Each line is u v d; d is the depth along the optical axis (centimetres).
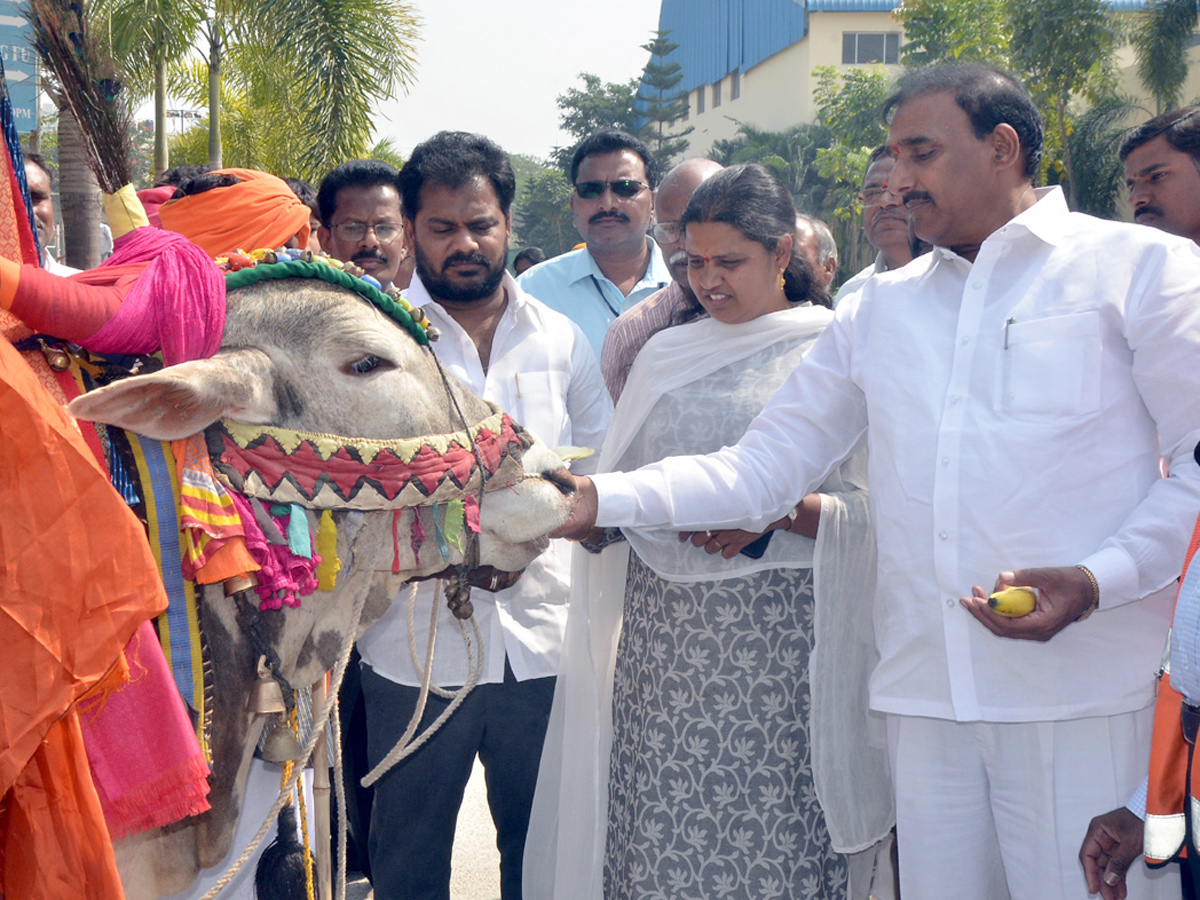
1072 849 231
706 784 273
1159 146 388
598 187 452
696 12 6825
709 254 281
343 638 212
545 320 328
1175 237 230
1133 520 221
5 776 157
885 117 259
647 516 260
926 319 248
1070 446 226
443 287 312
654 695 279
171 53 1073
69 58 197
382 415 205
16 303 171
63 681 161
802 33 5166
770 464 265
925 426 240
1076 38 2853
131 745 177
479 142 312
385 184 410
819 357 271
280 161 1223
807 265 297
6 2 198
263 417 195
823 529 276
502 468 221
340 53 1122
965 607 216
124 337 181
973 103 236
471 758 304
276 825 229
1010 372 232
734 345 288
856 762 280
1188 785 200
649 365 297
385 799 301
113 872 169
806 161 4553
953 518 233
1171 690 205
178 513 186
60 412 165
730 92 6359
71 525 162
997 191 241
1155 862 206
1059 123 2870
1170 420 224
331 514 202
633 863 279
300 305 203
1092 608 215
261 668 200
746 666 274
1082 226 238
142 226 198
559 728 306
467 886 399
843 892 286
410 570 217
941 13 3134
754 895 271
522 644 307
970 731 242
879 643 252
